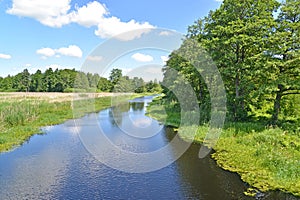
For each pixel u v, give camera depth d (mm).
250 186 8453
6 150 12867
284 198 7574
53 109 26641
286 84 13344
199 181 8938
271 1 15758
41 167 10359
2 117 18453
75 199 7625
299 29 13398
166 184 8719
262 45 14703
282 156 10000
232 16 16000
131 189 8328
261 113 17375
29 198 7676
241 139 13266
